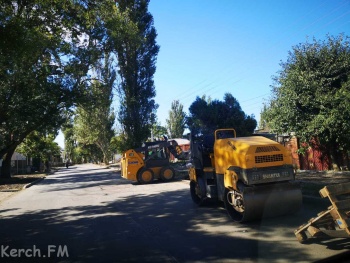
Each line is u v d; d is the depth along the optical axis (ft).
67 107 87.10
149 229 26.50
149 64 98.48
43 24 48.80
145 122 99.66
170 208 35.35
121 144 102.37
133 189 57.52
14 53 36.40
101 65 98.17
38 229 29.19
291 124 49.55
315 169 54.65
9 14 36.40
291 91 48.08
